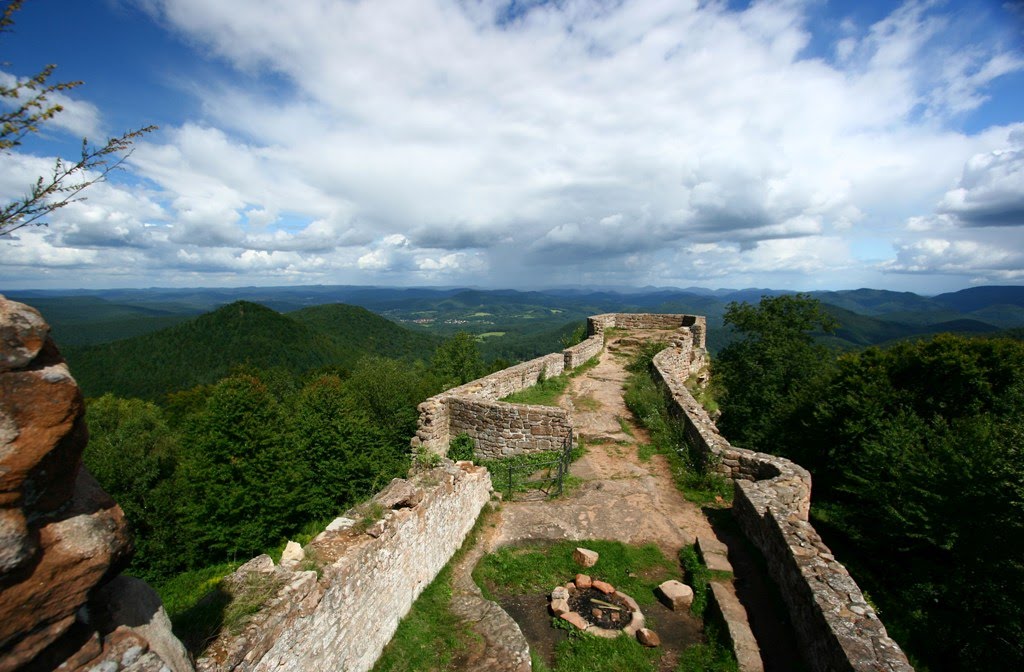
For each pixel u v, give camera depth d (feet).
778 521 21.74
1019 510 27.78
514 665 17.48
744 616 19.35
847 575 17.87
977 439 32.37
